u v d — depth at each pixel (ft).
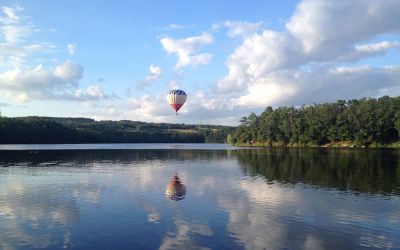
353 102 474.90
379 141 418.51
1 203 95.66
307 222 76.54
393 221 77.61
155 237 66.74
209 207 90.22
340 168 178.09
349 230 71.36
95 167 194.18
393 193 108.78
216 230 70.90
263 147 488.44
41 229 71.82
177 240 65.16
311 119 464.65
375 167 180.86
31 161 231.50
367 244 63.82
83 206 91.71
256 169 179.32
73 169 182.50
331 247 62.28
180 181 136.15
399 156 256.11
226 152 351.87
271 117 524.52
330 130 444.55
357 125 419.95
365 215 82.48
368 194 107.65
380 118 407.23
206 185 125.49
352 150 353.72
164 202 96.32
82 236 67.41
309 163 207.82
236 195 106.11
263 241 64.80
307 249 61.31
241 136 581.12
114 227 72.95
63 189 117.50
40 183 130.82
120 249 60.85
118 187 121.60
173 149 440.04
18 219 79.20
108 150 397.60
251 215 82.23
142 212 85.05
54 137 618.03
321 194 107.34
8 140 546.67
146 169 183.11
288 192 111.04
